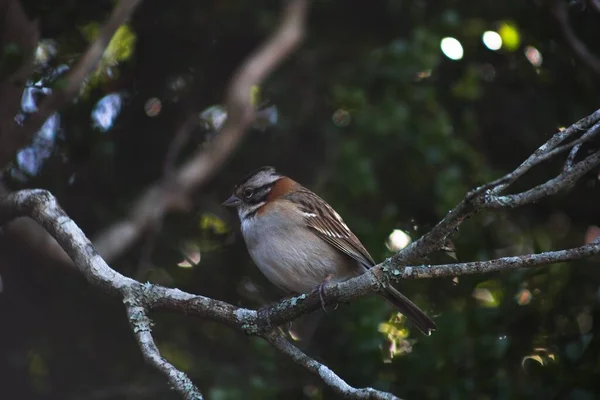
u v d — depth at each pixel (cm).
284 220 955
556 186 619
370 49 1203
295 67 1209
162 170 1204
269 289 1164
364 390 664
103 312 1139
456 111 1191
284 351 741
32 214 865
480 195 623
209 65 1229
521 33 1191
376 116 1083
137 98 1205
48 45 1146
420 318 868
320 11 1230
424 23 1191
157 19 1193
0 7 980
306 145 1205
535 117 1191
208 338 1115
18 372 1110
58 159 1156
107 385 1107
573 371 915
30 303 1136
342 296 716
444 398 937
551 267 988
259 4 1212
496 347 943
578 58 1173
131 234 1087
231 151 1124
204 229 1193
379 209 1139
